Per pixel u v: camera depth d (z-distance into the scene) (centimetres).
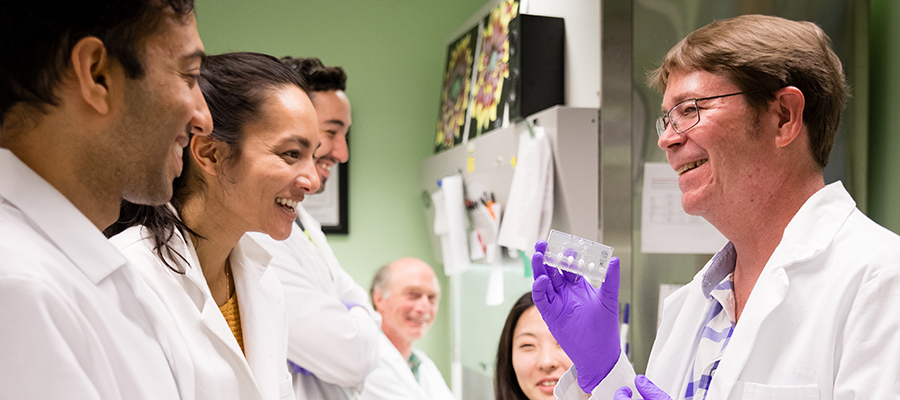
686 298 103
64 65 54
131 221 89
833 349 72
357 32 285
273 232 96
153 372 63
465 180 230
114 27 56
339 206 279
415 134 291
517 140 182
